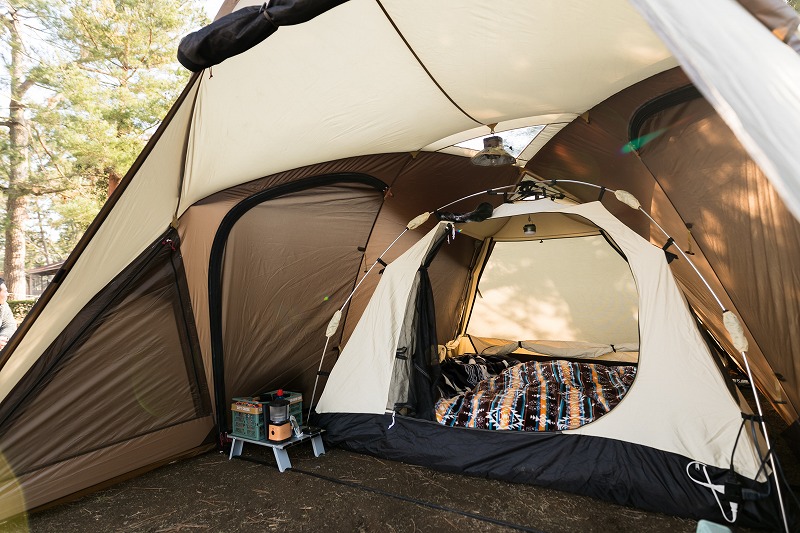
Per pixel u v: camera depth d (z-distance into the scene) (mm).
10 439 2670
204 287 3480
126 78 9516
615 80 2619
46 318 2615
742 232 2449
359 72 2514
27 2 8656
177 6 9695
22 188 9391
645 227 3832
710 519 2535
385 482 3074
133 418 3182
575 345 5379
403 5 2033
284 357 4098
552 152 4059
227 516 2646
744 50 910
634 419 2846
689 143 2498
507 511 2676
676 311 2916
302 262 3996
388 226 4461
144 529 2516
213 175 3055
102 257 2744
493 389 4043
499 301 5777
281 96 2586
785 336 2588
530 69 2555
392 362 3635
